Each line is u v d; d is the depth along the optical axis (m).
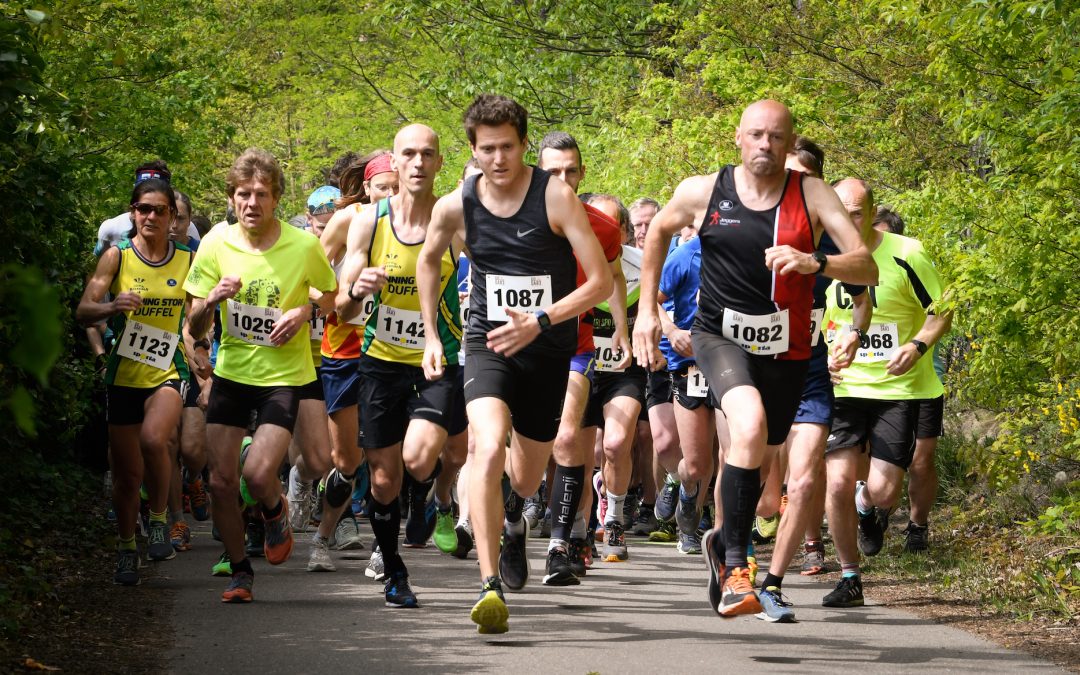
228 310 10.96
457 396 12.59
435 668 8.32
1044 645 9.26
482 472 8.96
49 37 10.12
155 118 20.12
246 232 11.06
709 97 22.45
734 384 8.90
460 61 35.25
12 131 10.28
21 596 10.23
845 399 12.23
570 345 9.33
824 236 10.20
